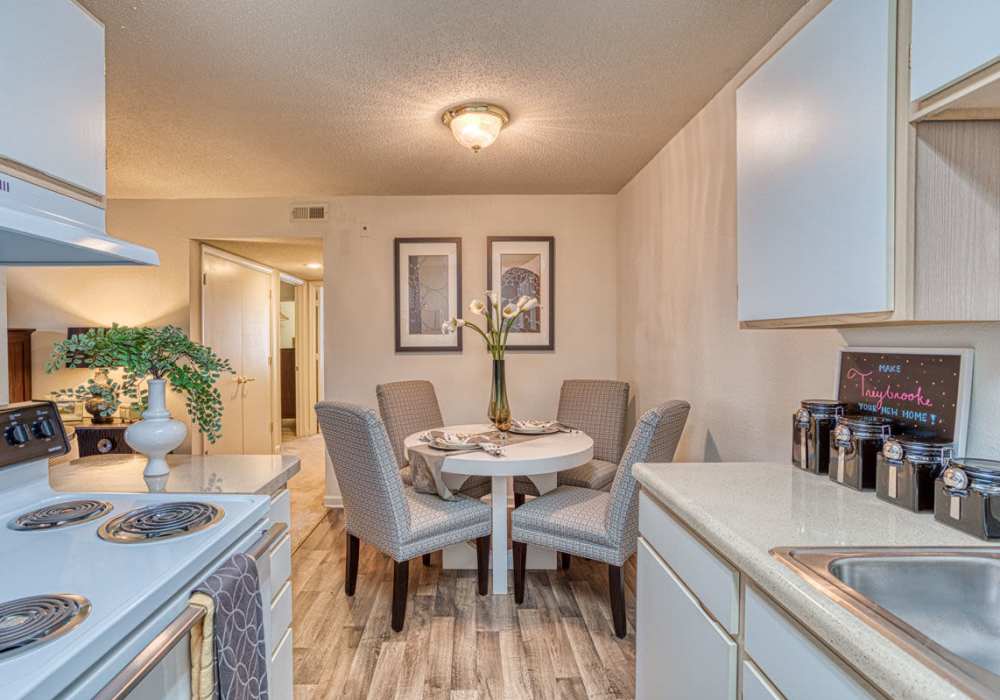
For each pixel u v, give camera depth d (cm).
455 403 382
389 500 210
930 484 109
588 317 383
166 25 171
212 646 92
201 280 395
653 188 303
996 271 96
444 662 196
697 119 243
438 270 380
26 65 110
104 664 74
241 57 191
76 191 127
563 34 178
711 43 184
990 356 107
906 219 94
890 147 95
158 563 95
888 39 95
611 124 254
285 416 786
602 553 210
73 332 358
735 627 99
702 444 242
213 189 354
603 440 312
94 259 138
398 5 161
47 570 92
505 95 222
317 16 167
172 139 267
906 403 125
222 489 143
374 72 202
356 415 204
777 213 130
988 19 77
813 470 143
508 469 220
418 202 380
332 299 379
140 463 174
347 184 349
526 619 226
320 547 310
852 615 69
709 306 234
